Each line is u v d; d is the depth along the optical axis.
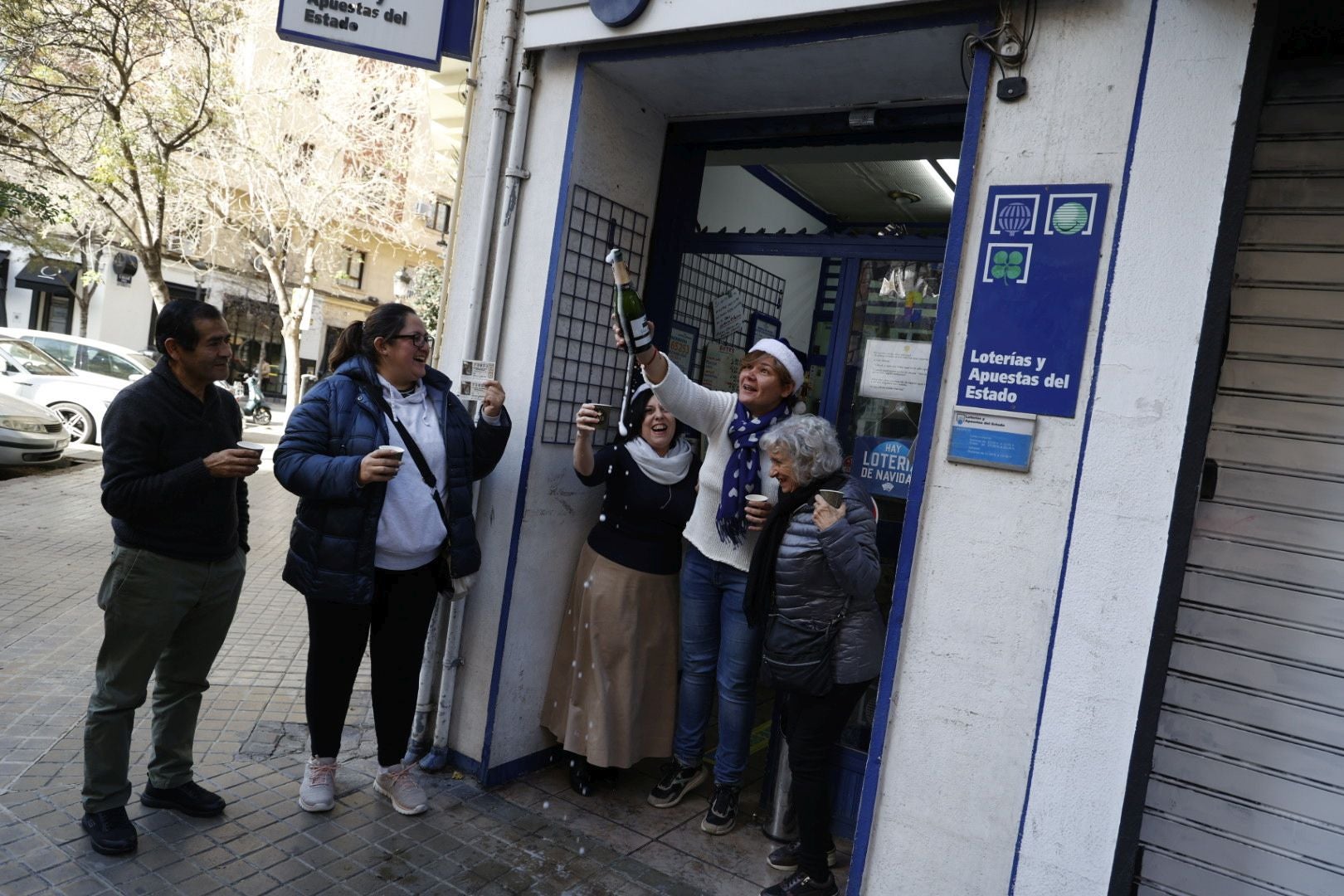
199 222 20.77
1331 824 2.19
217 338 2.74
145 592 2.71
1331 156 2.24
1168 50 2.18
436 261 26.72
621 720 3.42
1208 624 2.32
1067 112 2.31
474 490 3.56
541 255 3.44
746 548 3.21
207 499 2.81
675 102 3.63
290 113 18.53
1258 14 2.08
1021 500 2.34
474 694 3.54
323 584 2.90
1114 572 2.20
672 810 3.52
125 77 11.86
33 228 18.72
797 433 2.80
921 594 2.46
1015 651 2.34
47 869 2.64
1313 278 2.24
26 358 13.56
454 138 6.62
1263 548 2.27
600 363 3.69
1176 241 2.16
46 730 3.58
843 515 2.67
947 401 2.45
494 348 3.50
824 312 3.89
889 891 2.50
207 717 3.94
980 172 2.43
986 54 2.42
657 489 3.45
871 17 2.70
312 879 2.77
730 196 4.36
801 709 2.86
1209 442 2.33
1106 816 2.21
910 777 2.47
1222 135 2.12
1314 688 2.21
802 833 2.89
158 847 2.84
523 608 3.50
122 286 25.66
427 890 2.78
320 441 2.92
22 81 11.16
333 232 21.45
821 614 2.74
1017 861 2.31
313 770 3.16
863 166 4.21
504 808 3.37
